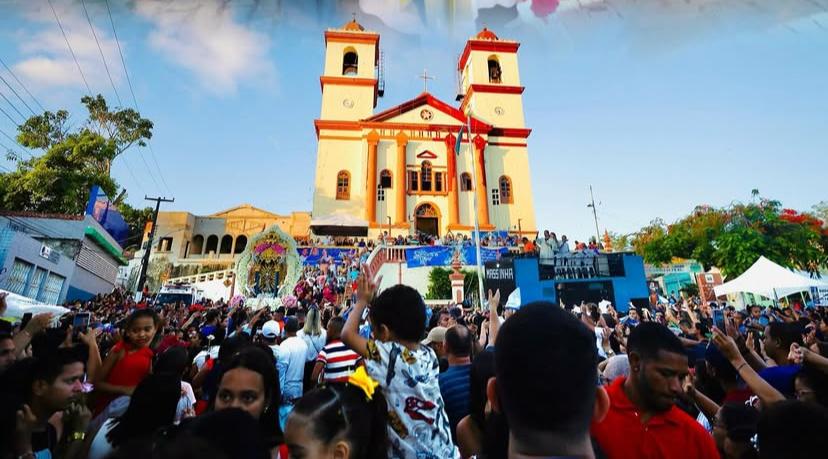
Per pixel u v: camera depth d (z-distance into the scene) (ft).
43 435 9.14
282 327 27.71
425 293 78.74
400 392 7.44
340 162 110.22
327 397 6.61
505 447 6.23
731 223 91.61
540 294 67.97
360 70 119.34
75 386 9.48
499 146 116.57
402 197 105.81
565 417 3.95
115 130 108.27
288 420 6.42
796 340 12.61
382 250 80.89
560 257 70.08
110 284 83.51
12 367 9.37
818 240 86.12
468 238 96.48
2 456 7.84
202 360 18.58
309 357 18.51
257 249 61.62
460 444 8.58
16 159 89.30
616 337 25.61
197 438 4.06
